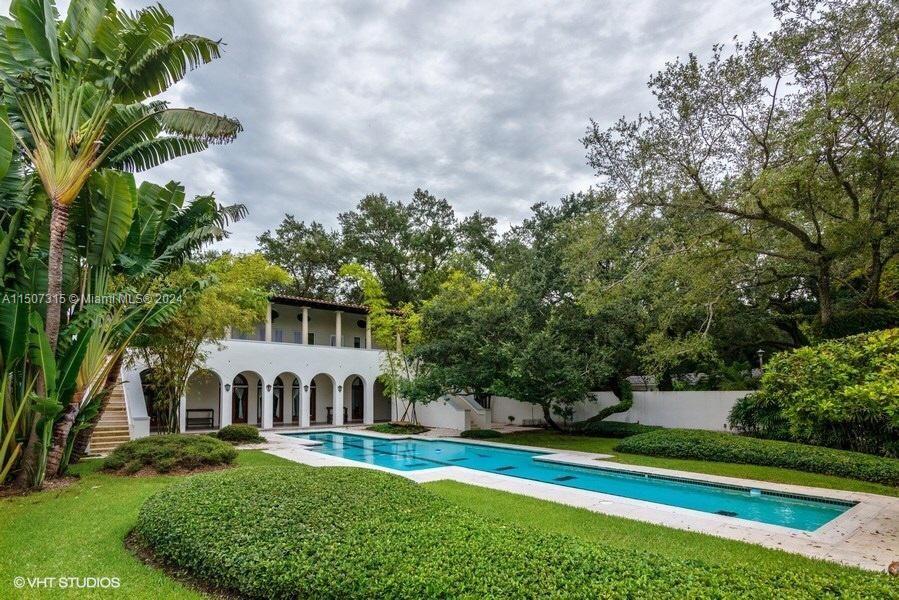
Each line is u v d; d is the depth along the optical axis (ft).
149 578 15.53
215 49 29.35
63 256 30.55
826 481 33.01
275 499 18.76
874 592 10.76
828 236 42.68
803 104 40.68
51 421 27.91
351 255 121.39
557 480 38.52
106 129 30.04
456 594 11.38
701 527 22.53
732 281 51.24
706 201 43.73
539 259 61.67
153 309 33.71
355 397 96.94
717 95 42.01
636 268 50.21
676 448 44.34
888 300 51.65
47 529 20.18
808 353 22.47
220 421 67.92
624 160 46.57
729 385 59.98
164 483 30.09
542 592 11.19
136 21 29.32
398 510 17.87
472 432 64.18
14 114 28.53
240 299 54.70
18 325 26.48
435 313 65.00
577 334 58.39
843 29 37.35
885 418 32.86
